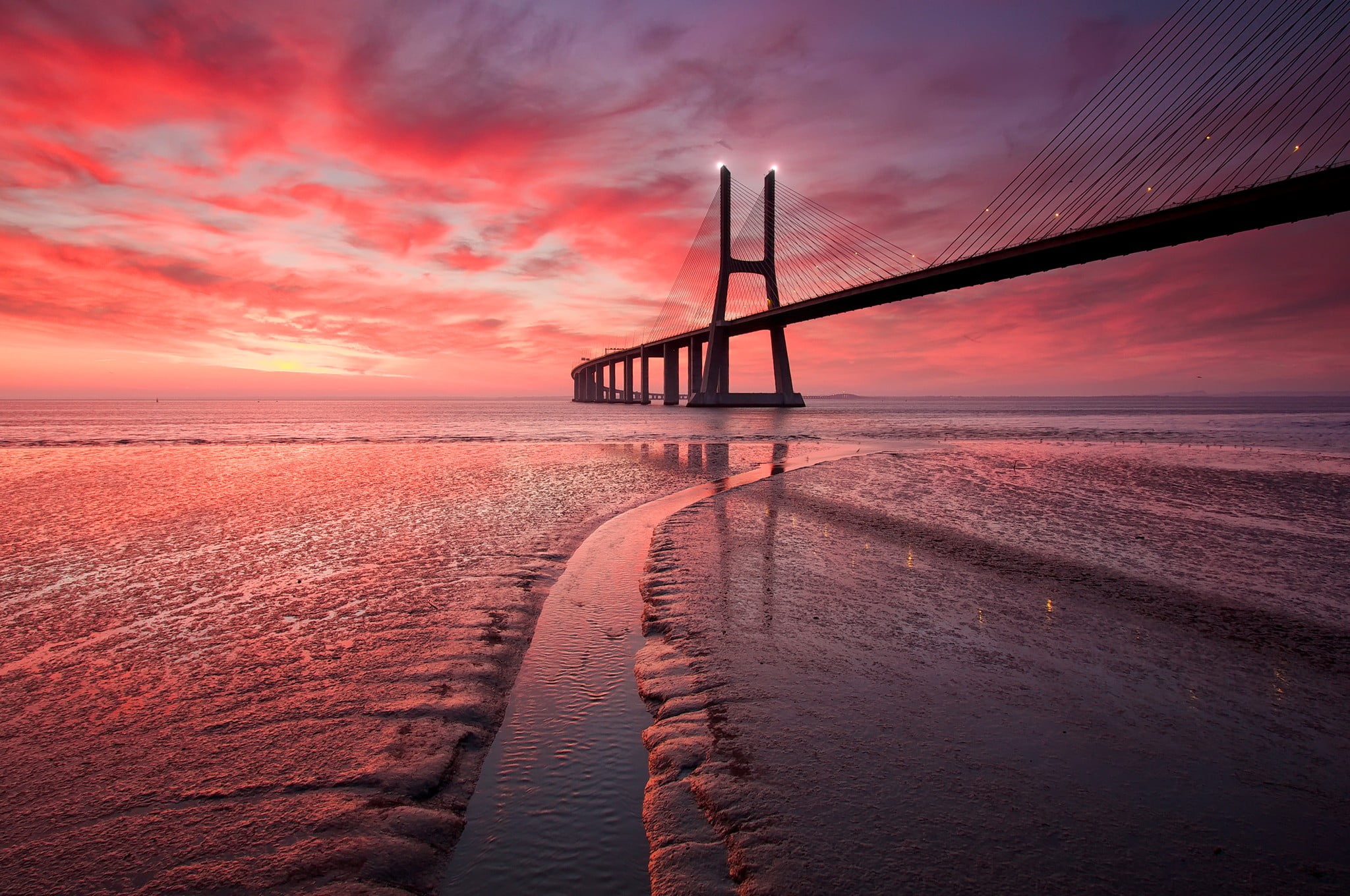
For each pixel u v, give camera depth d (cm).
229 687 421
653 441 3253
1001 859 249
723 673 432
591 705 398
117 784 308
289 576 705
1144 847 258
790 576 687
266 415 8600
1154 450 2616
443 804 297
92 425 5131
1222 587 654
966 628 527
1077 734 354
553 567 741
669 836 268
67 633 529
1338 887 235
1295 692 410
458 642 501
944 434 4112
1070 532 933
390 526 997
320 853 258
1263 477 1655
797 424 5572
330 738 353
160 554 813
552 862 256
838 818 275
